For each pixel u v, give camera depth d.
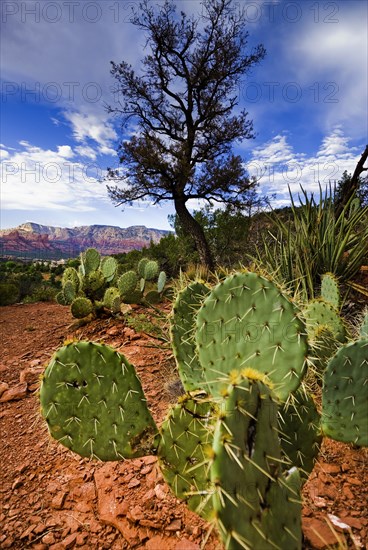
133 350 3.96
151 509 1.75
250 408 1.04
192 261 12.01
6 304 9.81
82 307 5.34
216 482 0.91
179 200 15.48
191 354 2.09
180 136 17.27
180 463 1.53
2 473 2.27
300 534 1.12
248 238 10.09
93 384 1.66
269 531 1.02
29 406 3.20
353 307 4.07
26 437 2.68
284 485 1.11
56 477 2.16
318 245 4.39
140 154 14.56
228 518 0.91
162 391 2.97
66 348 1.68
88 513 1.85
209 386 1.62
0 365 4.24
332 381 1.69
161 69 16.39
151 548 1.56
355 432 1.64
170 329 2.14
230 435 0.96
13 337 5.55
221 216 13.02
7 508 1.95
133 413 1.67
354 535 1.48
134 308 6.13
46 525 1.80
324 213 4.78
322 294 3.58
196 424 1.54
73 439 1.64
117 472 2.08
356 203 5.50
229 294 1.61
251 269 1.75
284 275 4.41
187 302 2.19
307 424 1.62
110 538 1.67
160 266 12.48
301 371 1.45
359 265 4.30
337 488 1.77
